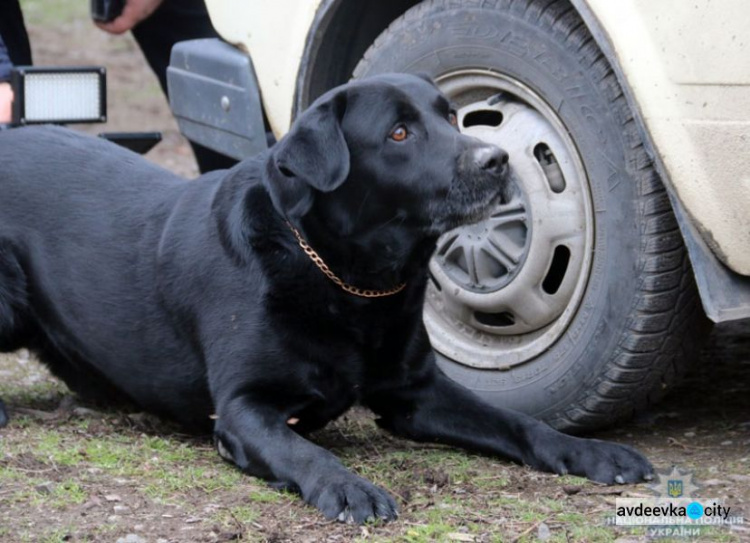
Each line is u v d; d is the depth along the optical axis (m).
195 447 4.61
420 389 4.55
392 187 4.21
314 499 3.84
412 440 4.66
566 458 4.24
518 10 4.63
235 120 5.67
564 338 4.59
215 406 4.40
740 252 4.06
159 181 4.93
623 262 4.36
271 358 4.25
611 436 4.77
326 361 4.29
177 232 4.61
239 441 4.18
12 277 4.93
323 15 5.15
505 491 4.07
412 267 4.34
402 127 4.20
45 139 5.17
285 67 5.36
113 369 4.83
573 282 4.56
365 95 4.21
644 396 4.57
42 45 14.42
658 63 4.07
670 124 4.07
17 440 4.50
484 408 4.48
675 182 4.11
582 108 4.43
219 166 7.28
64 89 5.75
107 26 6.84
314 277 4.23
